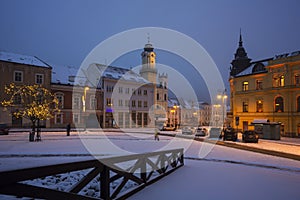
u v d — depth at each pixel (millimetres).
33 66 42375
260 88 40500
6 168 2906
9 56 41781
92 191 6234
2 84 38906
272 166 10891
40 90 31688
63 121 45625
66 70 51781
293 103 35281
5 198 4508
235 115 44344
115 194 5277
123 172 5648
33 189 3135
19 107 39156
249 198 6012
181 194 6203
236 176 8625
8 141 20797
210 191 6570
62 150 15219
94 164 4500
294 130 34938
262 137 33062
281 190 6805
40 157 12227
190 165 11016
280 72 36812
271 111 37969
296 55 34625
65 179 7809
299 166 11477
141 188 6582
